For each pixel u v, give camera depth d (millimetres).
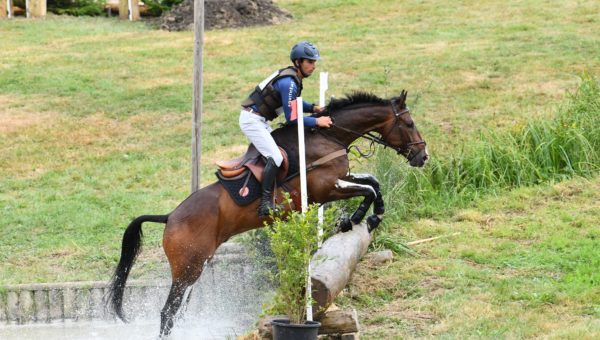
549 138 15398
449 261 11773
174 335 10570
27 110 21219
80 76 23688
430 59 23859
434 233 13062
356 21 29297
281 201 9773
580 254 11523
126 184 16500
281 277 8438
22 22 30469
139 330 10914
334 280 9102
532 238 12555
